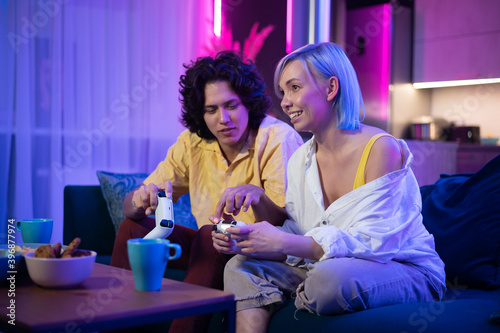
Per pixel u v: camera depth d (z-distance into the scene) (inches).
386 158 54.3
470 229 62.3
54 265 39.5
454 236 63.0
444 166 184.1
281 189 65.0
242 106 66.0
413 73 198.4
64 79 135.9
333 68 56.0
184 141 72.4
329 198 58.3
